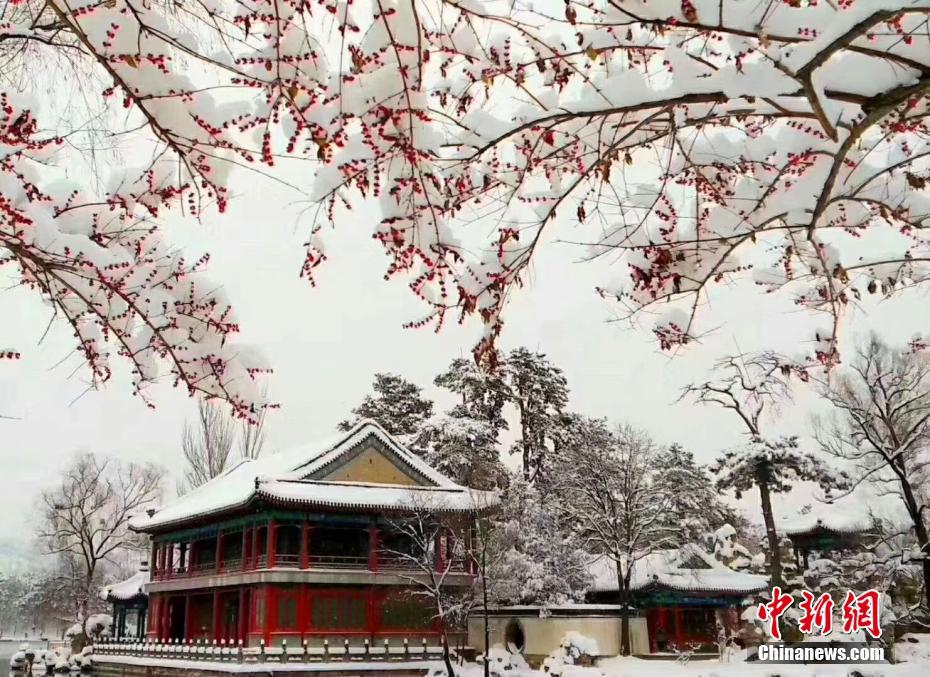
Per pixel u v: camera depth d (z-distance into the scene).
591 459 50.22
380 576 43.75
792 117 7.05
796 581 51.56
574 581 48.44
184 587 50.53
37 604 118.19
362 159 6.63
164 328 7.44
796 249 8.45
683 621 51.34
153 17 6.00
